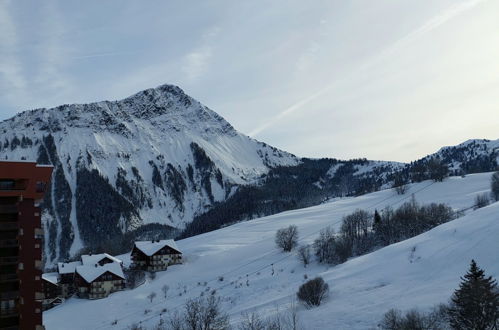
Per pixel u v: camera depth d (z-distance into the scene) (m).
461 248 94.94
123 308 135.62
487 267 83.81
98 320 127.12
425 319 65.50
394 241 158.88
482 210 115.69
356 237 169.00
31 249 61.22
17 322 59.81
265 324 80.62
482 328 59.50
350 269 108.50
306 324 76.44
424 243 107.06
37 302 60.78
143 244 192.25
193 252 199.62
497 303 60.53
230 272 158.88
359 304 81.38
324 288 91.81
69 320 129.12
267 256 170.00
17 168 60.25
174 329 90.06
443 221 168.50
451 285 79.19
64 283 171.12
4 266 60.34
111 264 162.38
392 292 84.44
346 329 71.12
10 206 60.97
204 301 121.00
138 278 164.62
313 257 152.12
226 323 85.69
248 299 114.88
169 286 154.62
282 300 100.81
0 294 59.38
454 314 62.56
